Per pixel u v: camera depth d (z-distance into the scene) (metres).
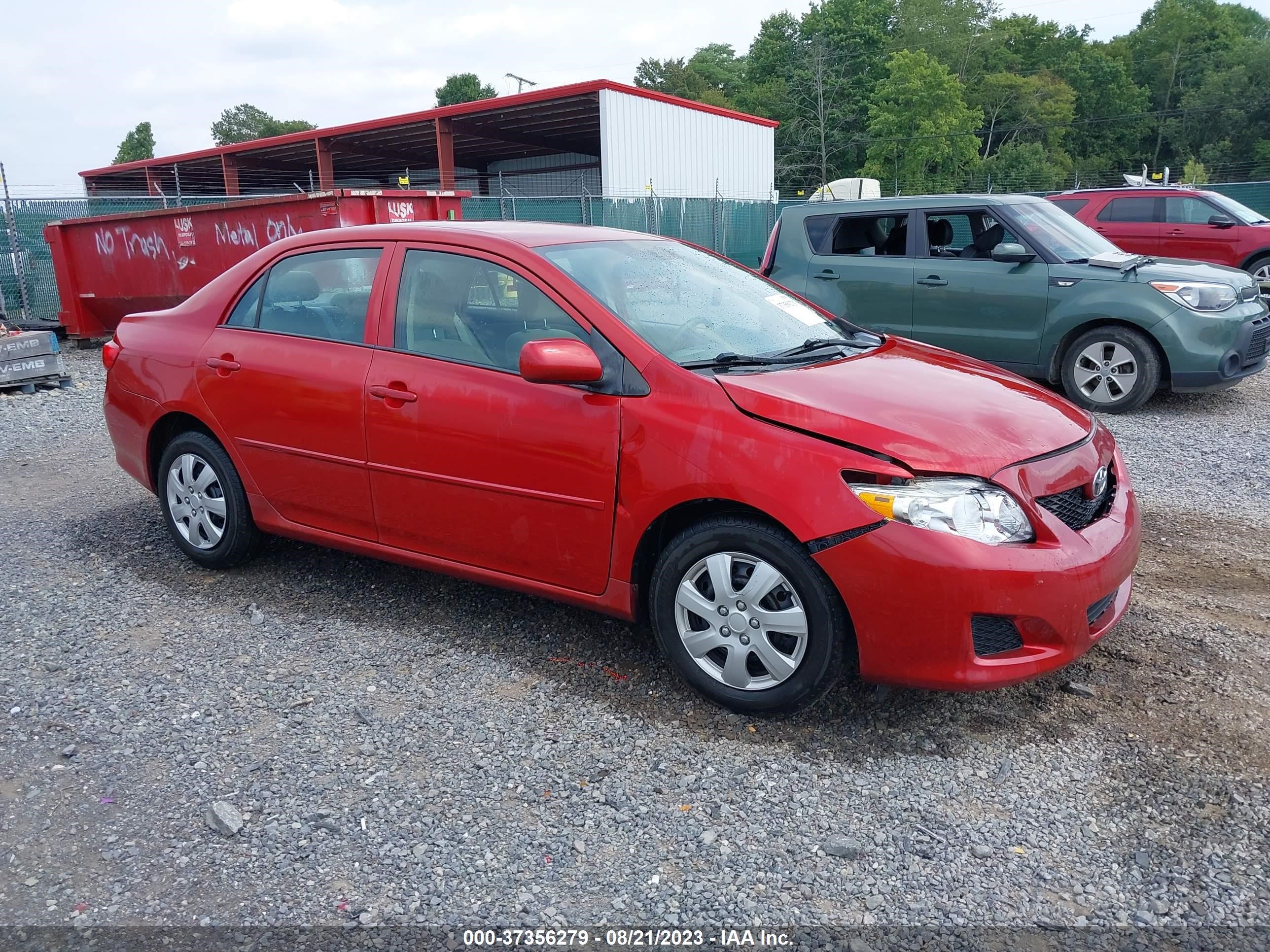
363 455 3.99
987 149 75.38
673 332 3.59
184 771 3.08
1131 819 2.78
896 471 2.92
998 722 3.29
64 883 2.57
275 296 4.40
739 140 30.56
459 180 41.94
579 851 2.67
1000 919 2.40
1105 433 3.66
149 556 5.02
